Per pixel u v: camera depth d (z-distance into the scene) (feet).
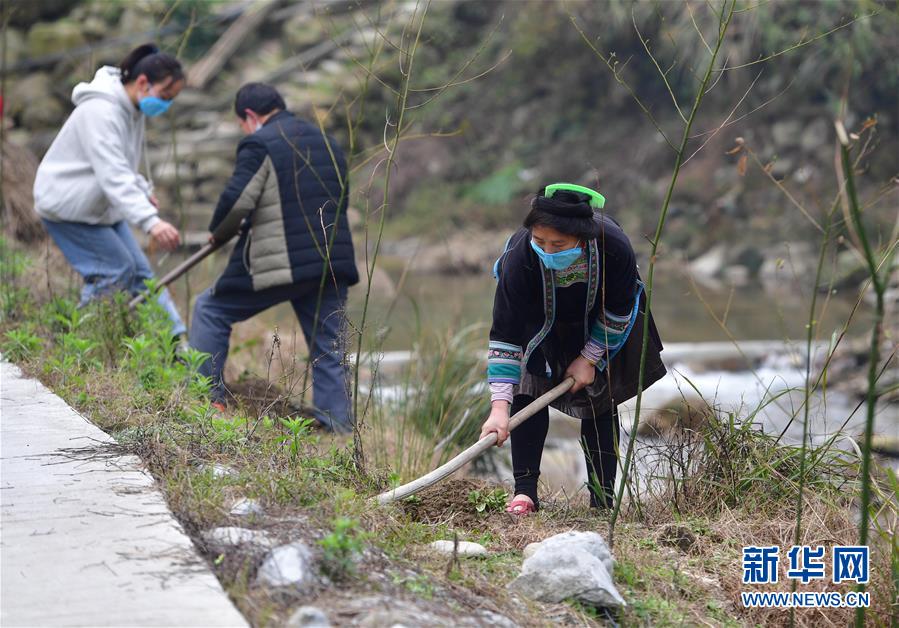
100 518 21.70
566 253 25.36
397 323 78.79
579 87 136.15
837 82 115.14
